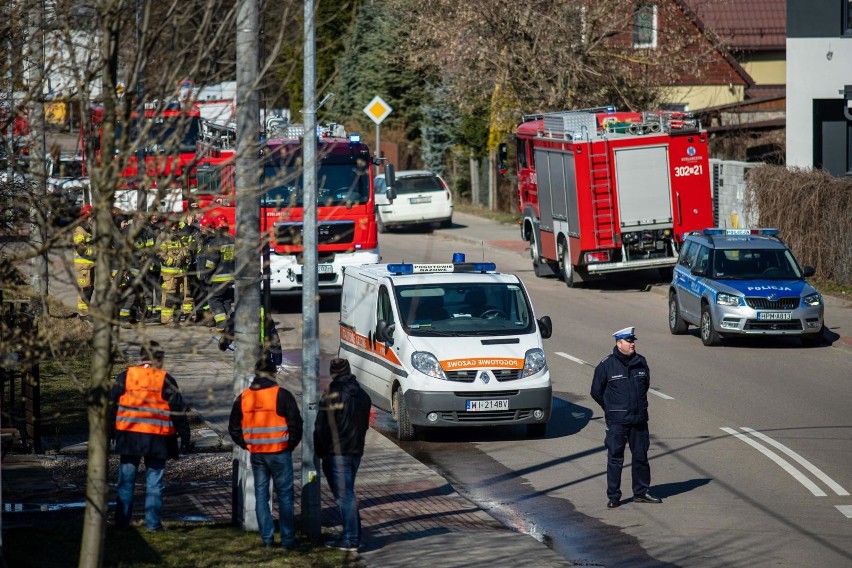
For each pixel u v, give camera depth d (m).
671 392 47.09
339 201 65.88
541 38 97.25
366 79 139.50
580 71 97.94
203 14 19.80
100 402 18.73
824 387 48.16
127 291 18.98
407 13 108.31
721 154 105.25
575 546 28.45
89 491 18.75
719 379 49.81
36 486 30.94
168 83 18.73
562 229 77.69
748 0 144.50
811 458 36.81
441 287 42.12
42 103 23.48
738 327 56.44
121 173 18.08
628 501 32.56
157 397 27.03
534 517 31.16
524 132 86.88
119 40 20.12
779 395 46.53
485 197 131.38
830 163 87.31
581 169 73.25
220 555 25.31
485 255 95.38
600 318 66.69
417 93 141.00
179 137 18.83
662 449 38.41
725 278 58.34
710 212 74.31
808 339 58.31
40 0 25.00
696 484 34.19
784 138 104.75
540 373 39.84
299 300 75.44
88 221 20.67
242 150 21.91
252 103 23.78
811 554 27.48
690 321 60.19
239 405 25.92
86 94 19.16
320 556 26.06
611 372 32.03
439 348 39.81
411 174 112.56
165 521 28.62
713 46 108.81
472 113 118.94
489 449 39.25
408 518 30.42
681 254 63.00
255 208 24.64
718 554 27.58
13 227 27.39
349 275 47.47
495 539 28.31
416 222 111.44
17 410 36.72
